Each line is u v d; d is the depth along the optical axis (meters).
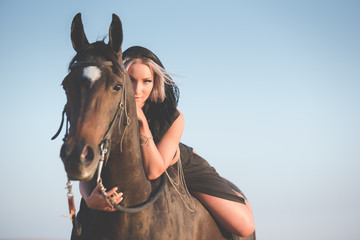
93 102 2.54
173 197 3.39
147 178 3.27
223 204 3.83
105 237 2.99
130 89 2.90
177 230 3.25
